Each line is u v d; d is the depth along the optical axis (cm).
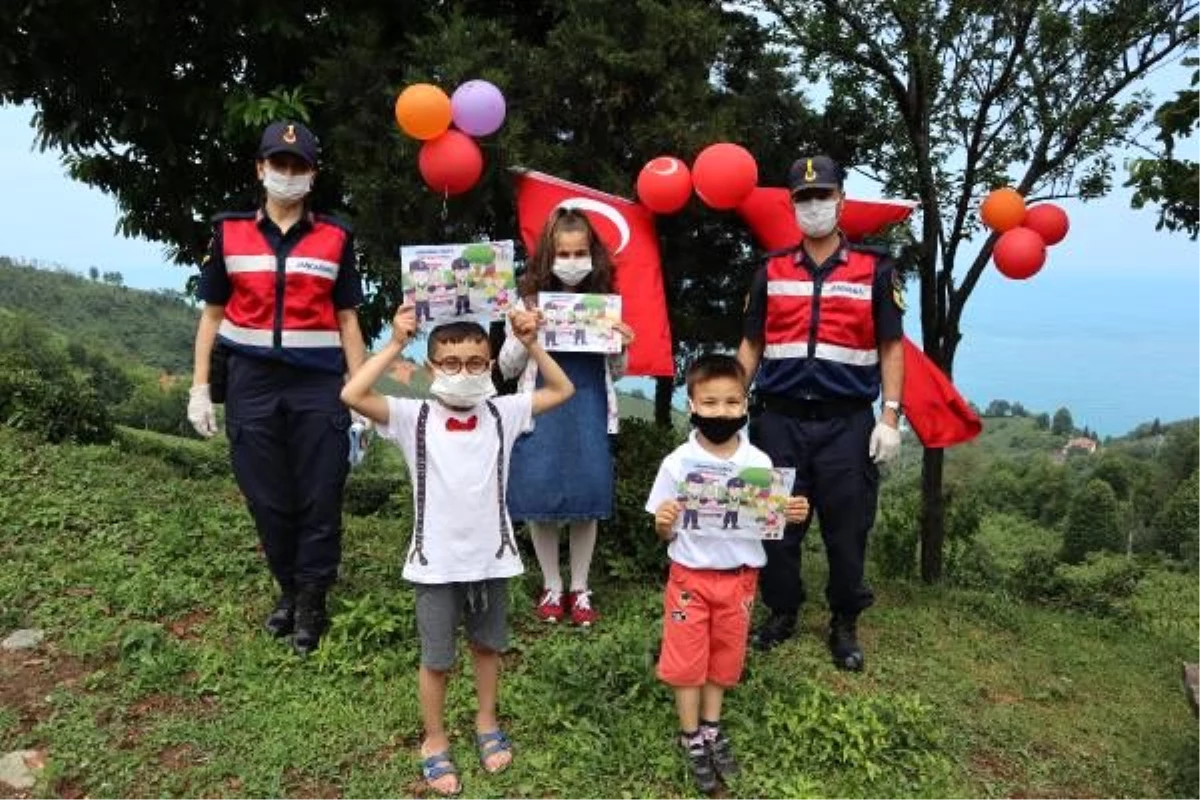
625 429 583
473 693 396
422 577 329
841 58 603
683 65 538
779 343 434
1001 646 545
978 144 614
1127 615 709
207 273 418
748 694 407
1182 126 486
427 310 373
